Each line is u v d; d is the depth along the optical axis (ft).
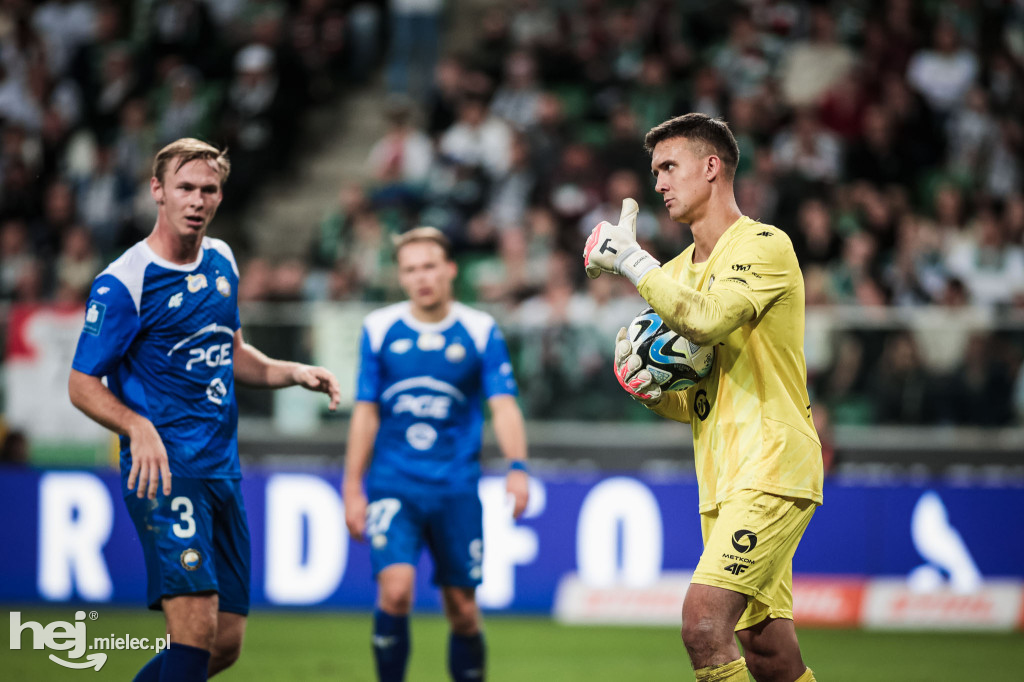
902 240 103.71
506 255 99.76
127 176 116.57
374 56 139.54
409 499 51.34
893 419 84.12
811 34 128.67
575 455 85.46
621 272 35.42
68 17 138.82
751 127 116.78
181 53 131.03
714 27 137.39
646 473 83.87
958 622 82.53
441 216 109.91
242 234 124.06
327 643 72.38
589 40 126.11
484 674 52.26
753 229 36.29
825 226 100.63
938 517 83.10
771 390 35.83
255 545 83.66
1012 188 118.32
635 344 37.63
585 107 122.42
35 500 83.56
